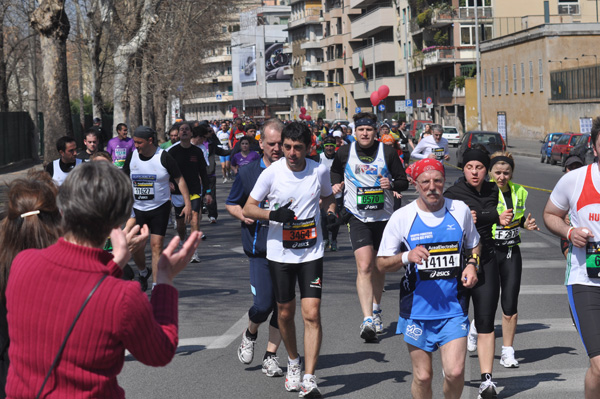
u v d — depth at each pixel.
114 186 2.94
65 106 22.38
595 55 57.94
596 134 4.99
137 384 6.63
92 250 2.93
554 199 5.18
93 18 30.62
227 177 32.12
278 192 6.24
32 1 32.53
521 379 6.64
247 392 6.38
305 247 6.21
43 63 22.22
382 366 7.06
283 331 6.37
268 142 6.57
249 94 155.62
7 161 34.78
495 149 34.03
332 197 6.54
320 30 124.25
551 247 14.09
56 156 22.20
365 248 8.11
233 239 15.82
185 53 42.75
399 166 8.33
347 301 9.89
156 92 39.72
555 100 56.84
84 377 2.86
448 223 5.16
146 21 30.55
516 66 64.12
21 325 2.89
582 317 4.96
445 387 5.13
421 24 76.38
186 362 7.29
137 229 3.39
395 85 88.50
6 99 39.16
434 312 5.11
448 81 76.38
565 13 70.38
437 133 16.03
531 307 9.38
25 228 3.69
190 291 10.59
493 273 6.20
